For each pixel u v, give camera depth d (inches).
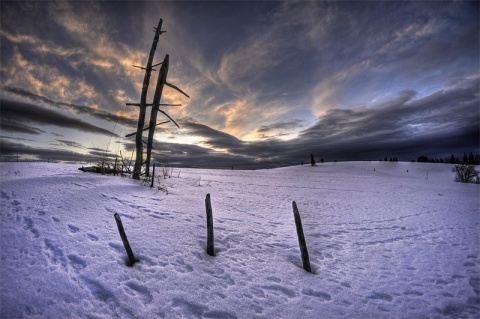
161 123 618.2
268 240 299.6
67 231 219.3
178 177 868.0
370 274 231.9
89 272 169.5
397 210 522.0
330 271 235.1
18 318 123.6
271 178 1286.9
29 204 264.5
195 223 308.5
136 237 235.1
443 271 239.6
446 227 394.9
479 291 203.6
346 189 901.8
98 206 300.8
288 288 197.6
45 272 160.2
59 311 133.0
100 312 138.6
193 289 175.9
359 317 168.1
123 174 617.6
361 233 359.3
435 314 173.5
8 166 594.6
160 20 604.1
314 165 2741.1
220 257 232.4
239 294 180.1
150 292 163.6
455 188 1032.8
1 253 171.5
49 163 826.2
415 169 2304.4
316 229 367.9
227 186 776.9
